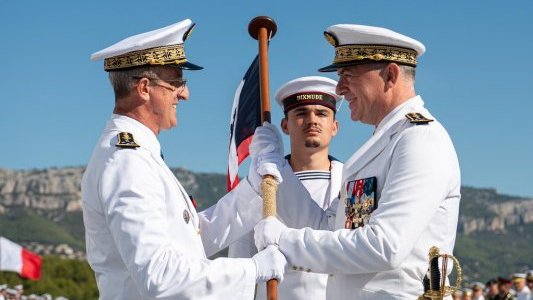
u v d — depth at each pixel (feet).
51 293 147.64
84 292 159.84
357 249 18.29
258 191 21.90
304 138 25.58
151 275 17.26
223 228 22.35
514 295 79.00
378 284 18.70
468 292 85.71
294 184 22.93
